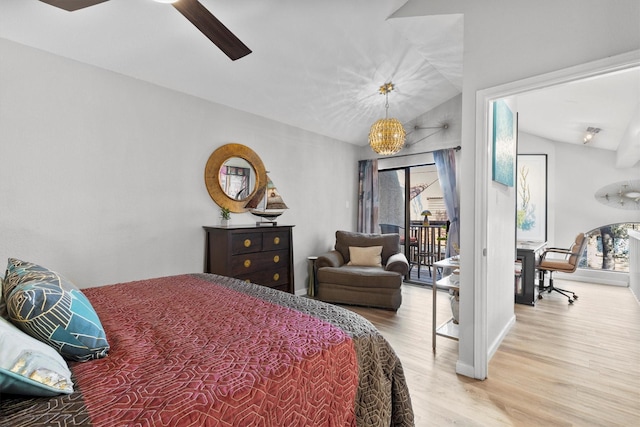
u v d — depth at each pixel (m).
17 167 2.12
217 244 3.02
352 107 4.04
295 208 4.14
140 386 0.83
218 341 1.11
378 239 4.21
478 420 1.69
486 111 2.09
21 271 1.17
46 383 0.76
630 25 1.57
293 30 2.55
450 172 4.25
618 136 4.21
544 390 1.97
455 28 2.60
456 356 2.43
